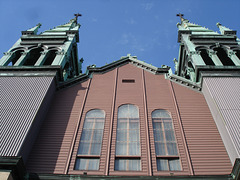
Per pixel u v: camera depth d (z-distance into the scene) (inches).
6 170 495.2
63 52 946.7
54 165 588.7
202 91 796.6
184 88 821.2
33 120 633.6
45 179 529.7
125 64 965.8
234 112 650.2
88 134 666.2
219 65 861.2
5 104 681.0
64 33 1131.9
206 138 648.4
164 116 719.1
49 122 703.1
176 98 779.4
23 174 518.6
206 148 621.6
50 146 634.2
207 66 820.0
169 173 567.2
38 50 1000.9
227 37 1006.4
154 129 677.3
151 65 924.0
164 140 647.1
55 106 759.7
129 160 600.4
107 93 802.8
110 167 580.4
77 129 676.7
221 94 714.2
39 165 588.4
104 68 916.6
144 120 700.7
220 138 647.1
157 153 615.8
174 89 818.8
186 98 780.6
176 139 647.1
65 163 592.7
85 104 760.3
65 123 699.4
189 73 991.0
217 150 615.8
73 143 637.9
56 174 533.3
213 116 703.1
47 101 740.7
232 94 709.3
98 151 621.3
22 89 741.3
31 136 621.0
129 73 911.0
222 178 523.8
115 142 637.9
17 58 977.5
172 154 613.3
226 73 804.0
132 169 580.7
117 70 927.0
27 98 705.6
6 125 614.2
